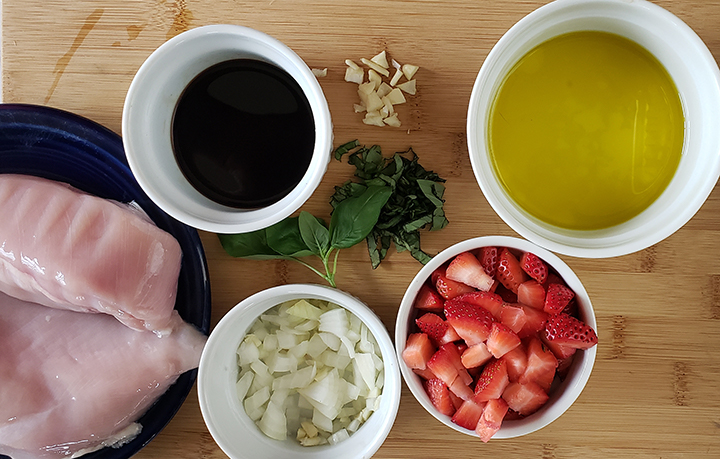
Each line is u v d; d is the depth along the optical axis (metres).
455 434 0.26
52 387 0.24
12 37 0.25
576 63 0.22
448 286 0.23
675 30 0.20
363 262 0.26
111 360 0.24
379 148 0.25
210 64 0.22
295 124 0.22
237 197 0.23
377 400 0.25
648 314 0.26
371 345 0.25
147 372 0.24
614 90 0.22
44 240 0.23
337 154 0.25
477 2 0.24
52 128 0.24
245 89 0.22
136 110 0.21
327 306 0.26
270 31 0.25
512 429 0.22
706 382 0.26
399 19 0.24
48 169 0.25
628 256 0.25
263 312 0.26
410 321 0.24
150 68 0.20
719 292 0.25
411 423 0.26
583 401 0.26
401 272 0.26
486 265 0.23
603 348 0.26
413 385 0.22
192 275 0.25
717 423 0.26
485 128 0.22
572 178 0.22
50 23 0.25
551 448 0.26
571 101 0.22
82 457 0.25
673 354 0.26
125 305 0.23
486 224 0.25
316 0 0.24
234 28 0.20
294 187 0.23
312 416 0.26
